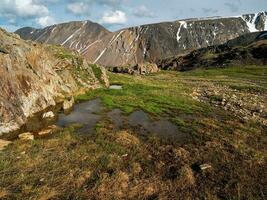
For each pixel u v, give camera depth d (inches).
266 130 1621.6
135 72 6072.8
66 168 1062.4
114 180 982.4
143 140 1438.2
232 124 1723.7
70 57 3041.3
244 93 2891.2
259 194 930.7
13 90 1710.1
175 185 978.1
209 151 1282.0
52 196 887.7
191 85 3572.8
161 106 2198.6
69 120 1776.6
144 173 1055.0
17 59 1899.6
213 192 936.3
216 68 7032.5
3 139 1397.6
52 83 2277.3
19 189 915.4
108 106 2164.1
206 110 2098.9
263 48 7293.3
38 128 1588.3
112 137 1438.2
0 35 1868.8
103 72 3307.1
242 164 1146.0
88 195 899.4
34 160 1121.4
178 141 1428.4
